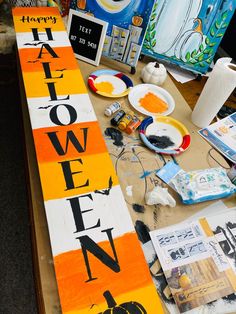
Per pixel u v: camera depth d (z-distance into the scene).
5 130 1.74
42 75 0.93
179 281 0.66
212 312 0.63
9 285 1.28
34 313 1.23
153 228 0.74
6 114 1.80
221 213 0.81
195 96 1.15
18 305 1.24
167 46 1.14
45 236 0.70
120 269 0.61
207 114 0.99
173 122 1.00
